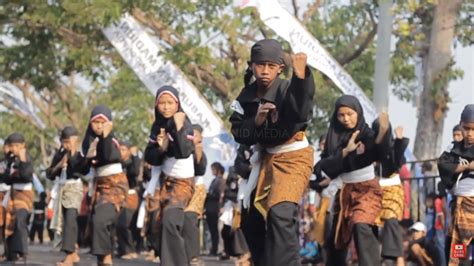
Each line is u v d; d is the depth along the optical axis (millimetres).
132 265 30609
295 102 15609
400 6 38531
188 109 39344
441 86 41500
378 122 20562
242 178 24547
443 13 40906
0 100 66250
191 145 21406
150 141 21766
